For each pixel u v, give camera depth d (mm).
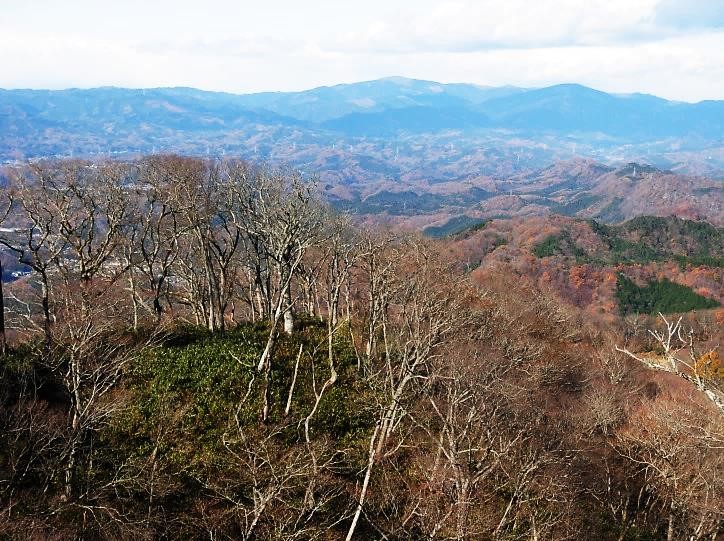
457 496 22016
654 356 56656
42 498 23109
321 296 53656
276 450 29031
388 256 41469
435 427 30141
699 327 74625
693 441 29828
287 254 36562
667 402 37031
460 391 25953
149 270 44094
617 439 37594
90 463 25344
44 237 38250
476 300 46656
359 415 33406
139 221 43781
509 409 29172
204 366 36625
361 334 41938
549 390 40531
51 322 37531
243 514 24625
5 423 24797
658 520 33344
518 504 24328
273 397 34062
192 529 24688
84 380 27547
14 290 51062
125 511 24469
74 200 41719
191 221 40031
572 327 61594
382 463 28875
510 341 40844
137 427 30547
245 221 41844
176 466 28266
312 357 36062
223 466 28281
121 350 34562
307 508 23578
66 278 36500
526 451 27922
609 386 43594
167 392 33688
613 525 32062
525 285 72312
